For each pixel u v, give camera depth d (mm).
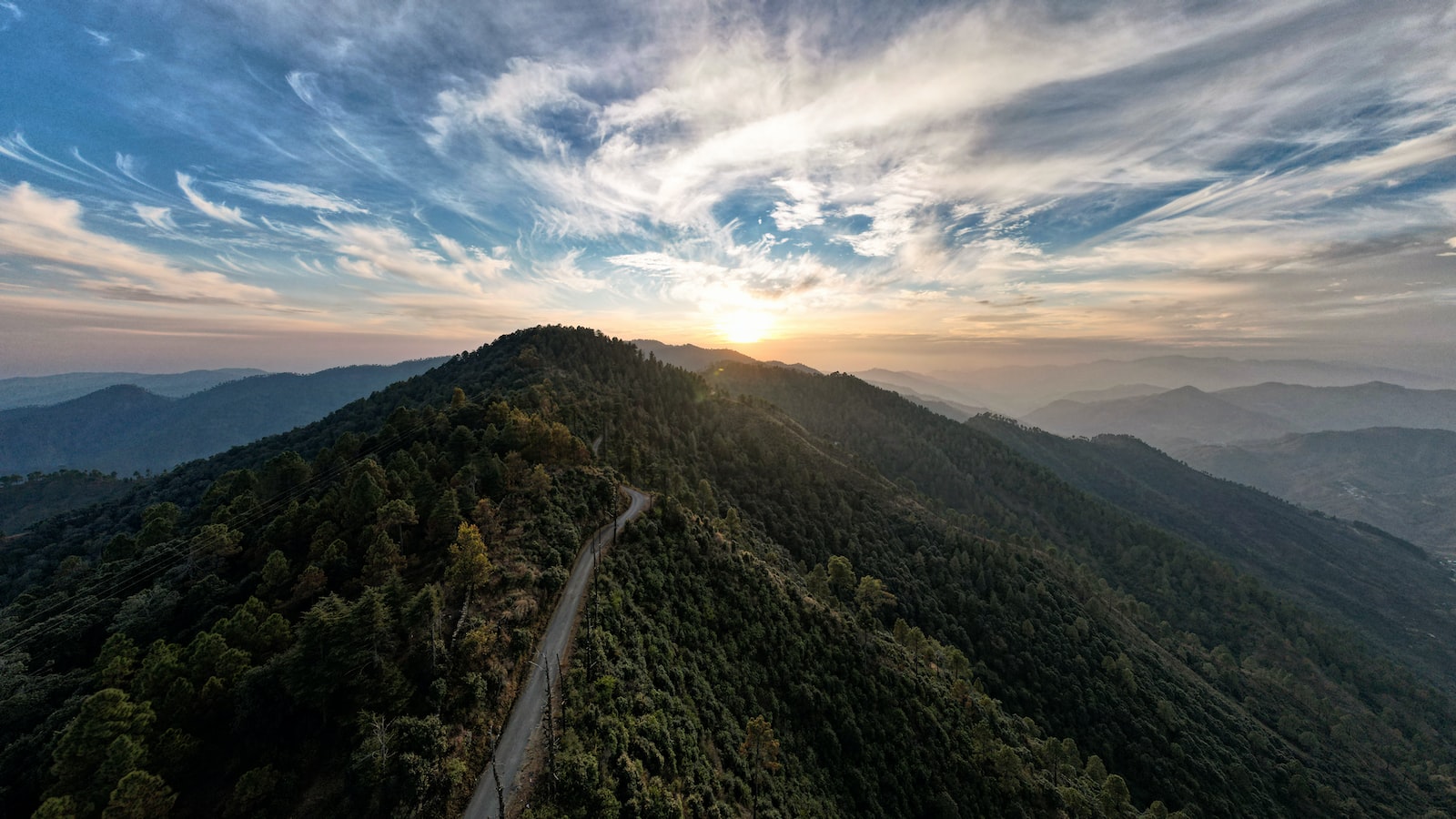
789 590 103500
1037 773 93625
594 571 77312
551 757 47844
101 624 68500
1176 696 145750
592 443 139000
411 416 122062
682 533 99125
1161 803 98000
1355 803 129625
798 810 63906
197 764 46375
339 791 44469
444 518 77938
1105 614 178125
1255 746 140000
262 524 85688
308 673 48656
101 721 42469
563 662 61062
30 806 44438
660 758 54312
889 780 77375
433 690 51469
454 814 44312
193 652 51625
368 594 54781
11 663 58844
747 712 73062
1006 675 138000
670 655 71438
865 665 93312
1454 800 147625
